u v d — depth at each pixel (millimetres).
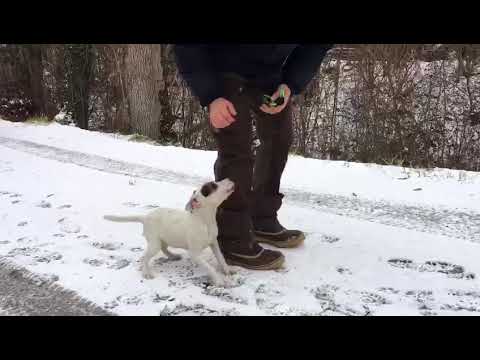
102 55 12836
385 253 3857
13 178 6422
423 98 9477
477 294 3150
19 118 14398
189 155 8031
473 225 4578
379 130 9344
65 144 9070
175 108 12297
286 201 5551
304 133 10250
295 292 3174
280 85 3490
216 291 3154
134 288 3209
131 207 5105
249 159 3471
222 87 3238
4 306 3035
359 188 6016
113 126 12883
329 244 4082
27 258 3707
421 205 5281
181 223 3297
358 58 9344
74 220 4613
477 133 9461
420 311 2934
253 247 3541
